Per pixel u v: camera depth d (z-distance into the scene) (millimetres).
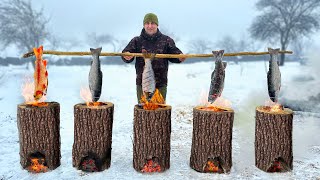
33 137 3822
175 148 4898
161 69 5008
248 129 6145
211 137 3838
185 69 26828
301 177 3781
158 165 3887
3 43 24094
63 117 7273
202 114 3855
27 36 24516
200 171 3898
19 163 4145
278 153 3885
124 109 8562
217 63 3861
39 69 3809
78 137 3910
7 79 14797
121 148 4875
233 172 3916
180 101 9789
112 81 16625
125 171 3928
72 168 3979
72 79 16750
